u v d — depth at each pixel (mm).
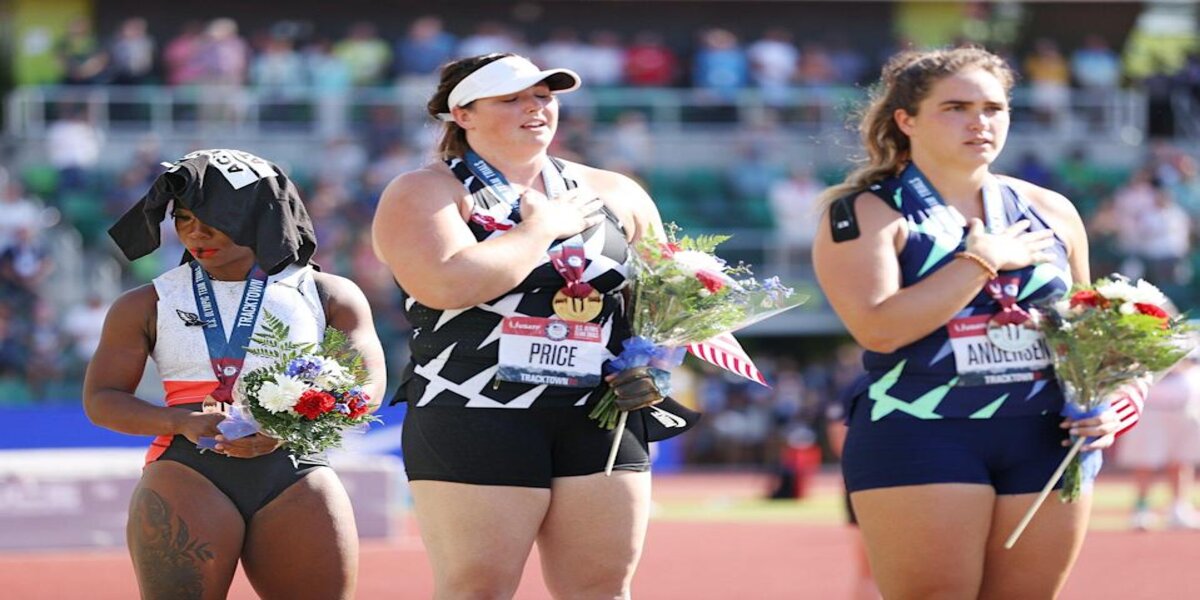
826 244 15578
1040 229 15898
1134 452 42312
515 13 90562
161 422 14930
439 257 14773
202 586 14914
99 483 38219
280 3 89188
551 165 16016
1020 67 91312
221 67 82562
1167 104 87938
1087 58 90062
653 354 15164
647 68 87062
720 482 66750
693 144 83375
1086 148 84062
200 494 15008
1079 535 15430
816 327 77062
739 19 91562
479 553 14875
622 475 15312
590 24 91125
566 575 15383
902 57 16250
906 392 15258
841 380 73562
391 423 58938
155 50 88000
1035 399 15273
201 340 15453
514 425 14984
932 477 14984
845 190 15984
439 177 15438
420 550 36344
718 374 75188
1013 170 81812
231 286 15719
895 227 15438
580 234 15312
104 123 79188
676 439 73500
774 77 87312
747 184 81062
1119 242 76438
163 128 79562
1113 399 15789
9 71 85688
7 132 82938
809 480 62094
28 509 37406
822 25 91938
